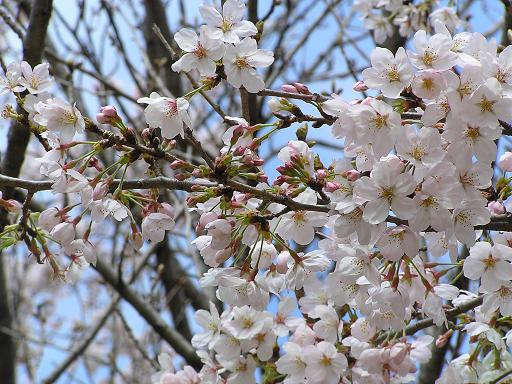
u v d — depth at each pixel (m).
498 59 1.24
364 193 1.23
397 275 1.29
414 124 1.29
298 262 1.31
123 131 1.26
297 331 1.37
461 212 1.25
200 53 1.27
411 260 1.28
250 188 1.26
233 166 1.26
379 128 1.24
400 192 1.23
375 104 1.24
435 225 1.23
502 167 1.33
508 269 1.30
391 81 1.24
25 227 1.32
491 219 1.28
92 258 1.32
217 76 1.28
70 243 1.32
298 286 1.32
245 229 1.29
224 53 1.27
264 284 1.29
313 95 1.28
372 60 1.24
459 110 1.23
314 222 1.32
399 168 1.23
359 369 1.34
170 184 1.28
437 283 1.33
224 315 1.38
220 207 1.27
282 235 1.32
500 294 1.33
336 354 1.33
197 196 1.26
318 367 1.33
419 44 1.24
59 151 1.28
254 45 1.27
